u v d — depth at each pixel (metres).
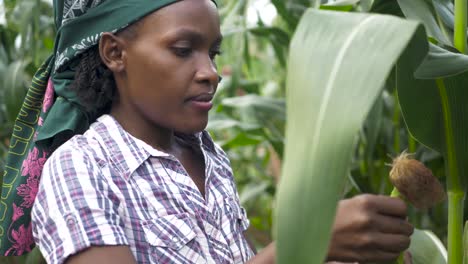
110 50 0.68
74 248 0.58
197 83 0.65
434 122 0.70
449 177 0.71
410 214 1.33
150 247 0.63
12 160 0.80
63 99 0.74
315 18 0.48
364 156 1.39
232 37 1.95
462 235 0.73
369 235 0.48
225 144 1.70
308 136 0.42
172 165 0.68
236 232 0.72
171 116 0.66
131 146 0.67
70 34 0.71
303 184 0.41
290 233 0.40
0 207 0.79
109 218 0.60
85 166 0.63
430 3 0.78
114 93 0.71
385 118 1.42
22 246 0.79
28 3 1.60
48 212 0.62
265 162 2.26
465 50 0.72
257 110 1.55
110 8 0.67
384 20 0.47
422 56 0.57
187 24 0.64
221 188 0.74
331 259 0.49
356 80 0.43
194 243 0.65
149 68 0.65
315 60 0.46
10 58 1.79
